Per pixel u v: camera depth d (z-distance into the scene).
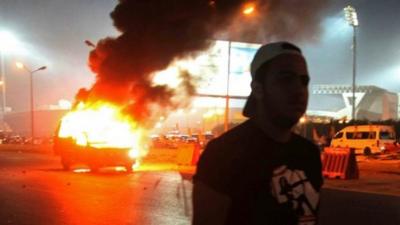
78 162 20.25
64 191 14.00
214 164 2.16
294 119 2.27
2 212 10.61
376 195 13.35
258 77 2.33
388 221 9.70
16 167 22.55
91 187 14.94
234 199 2.15
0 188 14.66
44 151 38.47
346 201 12.20
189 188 14.72
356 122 41.12
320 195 2.43
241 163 2.16
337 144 32.31
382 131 30.72
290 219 2.23
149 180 16.97
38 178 17.58
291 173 2.28
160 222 9.67
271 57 2.28
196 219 2.18
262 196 2.19
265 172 2.20
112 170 20.86
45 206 11.42
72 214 10.42
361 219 9.89
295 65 2.27
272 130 2.31
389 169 21.83
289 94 2.24
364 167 22.88
